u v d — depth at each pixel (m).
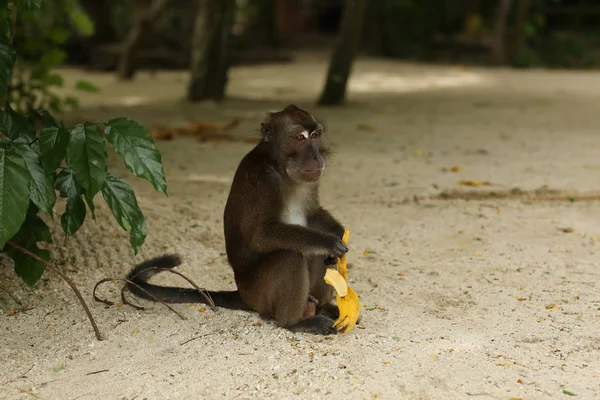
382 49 30.41
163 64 24.80
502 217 8.24
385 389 4.52
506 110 16.47
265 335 5.37
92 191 4.97
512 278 6.54
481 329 5.46
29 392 4.58
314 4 34.16
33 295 6.01
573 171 10.34
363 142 12.54
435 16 30.64
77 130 5.04
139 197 8.42
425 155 11.48
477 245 7.41
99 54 24.64
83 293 6.10
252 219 5.48
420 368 4.80
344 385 4.58
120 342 5.29
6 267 6.29
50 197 5.07
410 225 8.00
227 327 5.53
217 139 12.23
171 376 4.75
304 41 32.84
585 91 20.22
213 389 4.57
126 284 6.01
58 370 4.89
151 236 7.23
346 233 5.39
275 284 5.41
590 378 4.66
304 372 4.77
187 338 5.35
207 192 8.91
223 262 6.88
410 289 6.29
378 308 5.89
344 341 5.25
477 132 13.59
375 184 9.65
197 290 5.91
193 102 16.97
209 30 16.73
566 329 5.43
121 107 16.08
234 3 16.94
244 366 4.87
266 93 19.19
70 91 18.94
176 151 11.28
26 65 10.86
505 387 4.54
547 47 30.19
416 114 15.83
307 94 19.11
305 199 5.85
